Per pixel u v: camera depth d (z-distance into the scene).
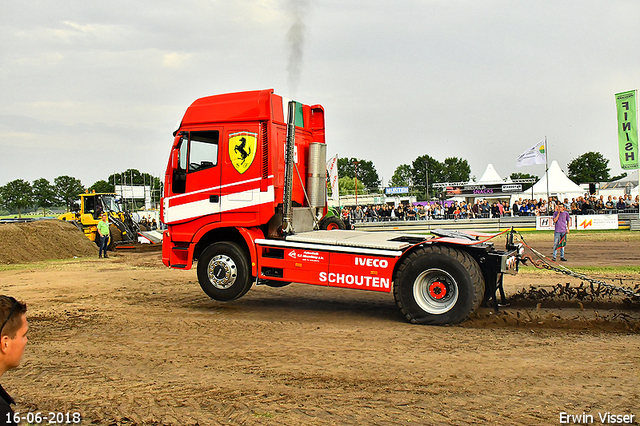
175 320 7.03
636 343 5.40
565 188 38.81
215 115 7.80
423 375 4.48
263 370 4.70
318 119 8.85
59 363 5.03
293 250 7.25
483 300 6.95
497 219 25.06
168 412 3.74
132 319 7.12
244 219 7.59
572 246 17.84
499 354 5.10
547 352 5.13
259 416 3.62
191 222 8.00
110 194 25.83
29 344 5.79
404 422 3.47
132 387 4.30
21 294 9.59
